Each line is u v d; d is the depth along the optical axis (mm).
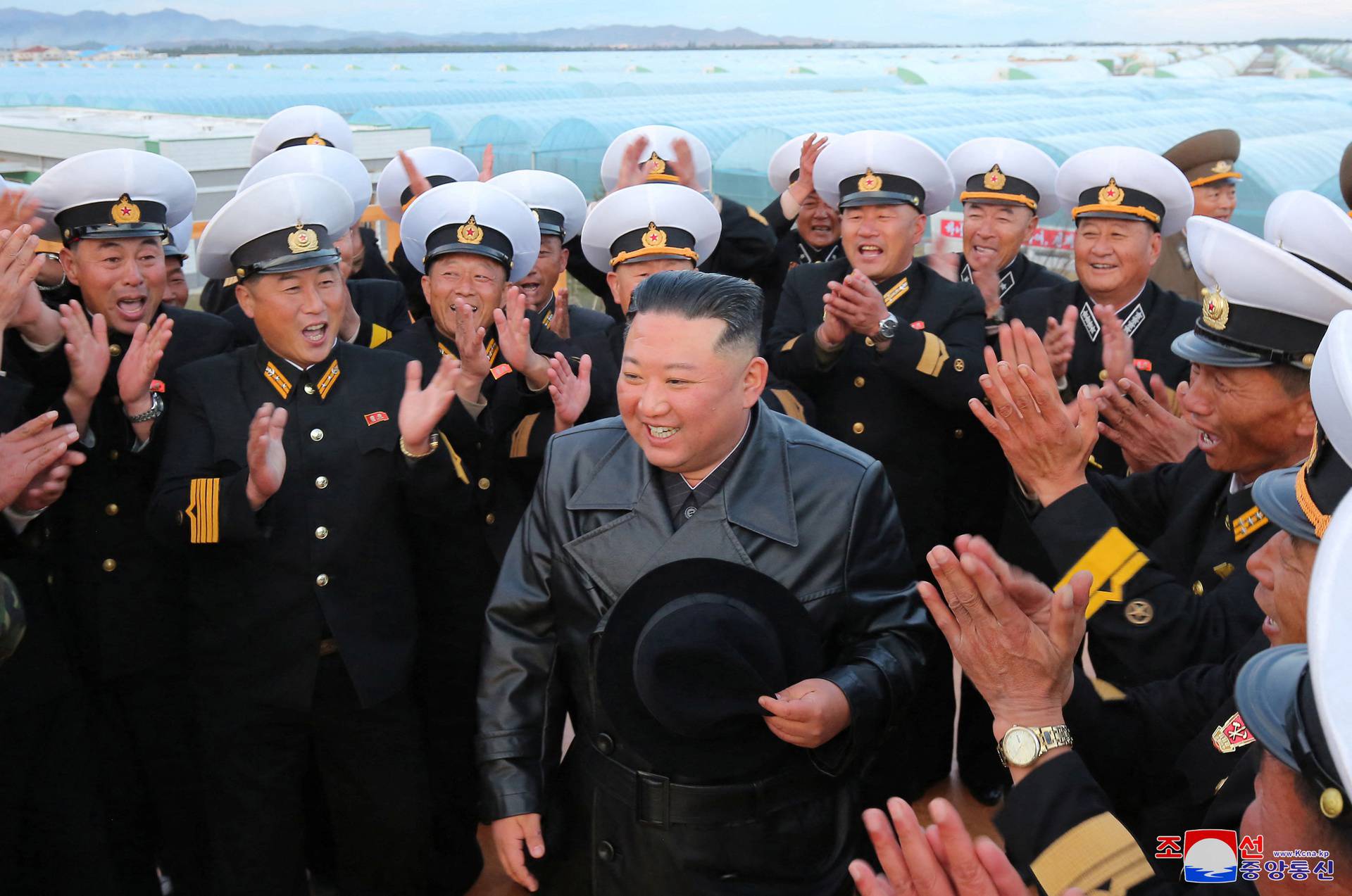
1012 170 4461
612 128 14969
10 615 2445
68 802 2807
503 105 21594
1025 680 1613
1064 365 2922
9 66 63375
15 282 2639
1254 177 9398
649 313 1979
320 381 2830
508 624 2277
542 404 3250
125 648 2926
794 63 54406
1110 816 1537
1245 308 2146
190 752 3055
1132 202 3619
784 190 5707
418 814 2842
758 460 2135
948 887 1369
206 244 2777
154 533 2658
